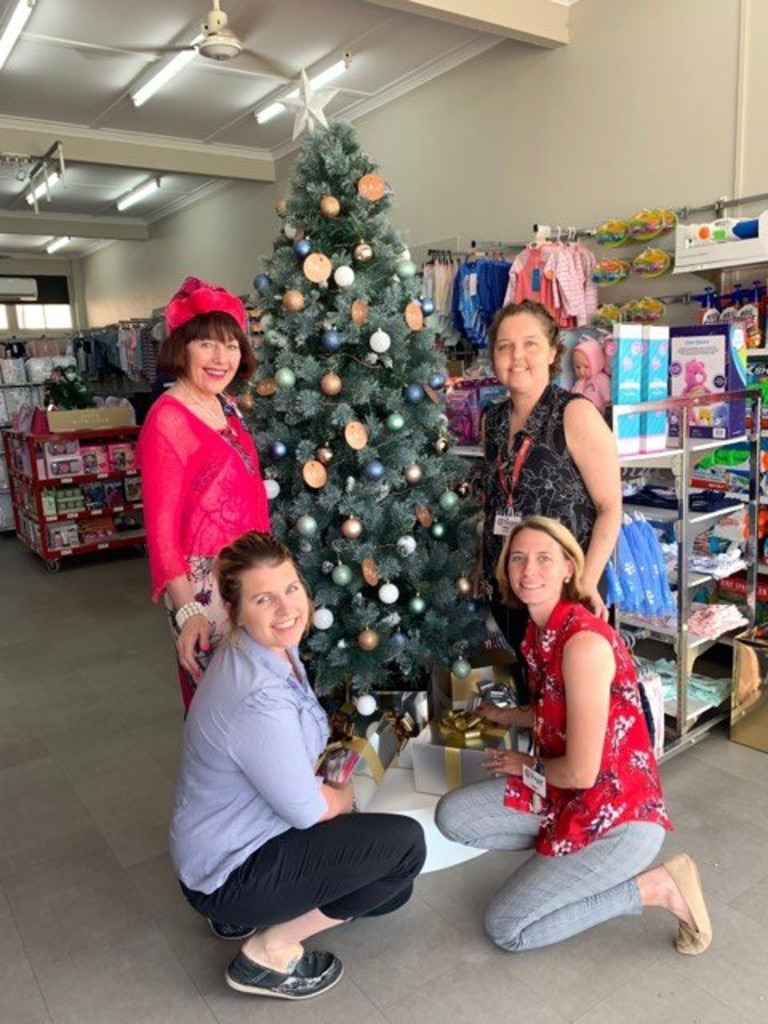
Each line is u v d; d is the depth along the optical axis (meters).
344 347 2.39
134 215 9.68
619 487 2.11
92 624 4.73
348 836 1.68
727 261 3.21
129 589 5.50
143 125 6.30
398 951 1.91
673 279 3.93
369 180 2.31
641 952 1.86
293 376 2.32
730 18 3.56
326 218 2.35
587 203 4.37
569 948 1.89
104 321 11.93
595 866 1.76
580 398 2.11
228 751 1.56
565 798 1.85
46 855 2.39
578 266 4.13
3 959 1.96
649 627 2.81
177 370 2.01
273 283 2.42
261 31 4.68
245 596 1.58
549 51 4.45
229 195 8.11
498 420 2.32
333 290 2.36
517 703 2.45
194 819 1.63
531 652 1.88
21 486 6.53
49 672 3.96
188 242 9.11
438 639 2.44
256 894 1.65
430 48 4.92
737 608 3.11
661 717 2.68
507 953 1.88
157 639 4.39
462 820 1.98
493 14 4.00
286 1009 1.76
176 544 1.93
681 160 3.85
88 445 6.13
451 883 2.15
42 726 3.32
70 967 1.93
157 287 10.09
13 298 11.22
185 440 1.95
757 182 3.55
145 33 4.66
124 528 6.44
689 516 2.68
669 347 2.86
